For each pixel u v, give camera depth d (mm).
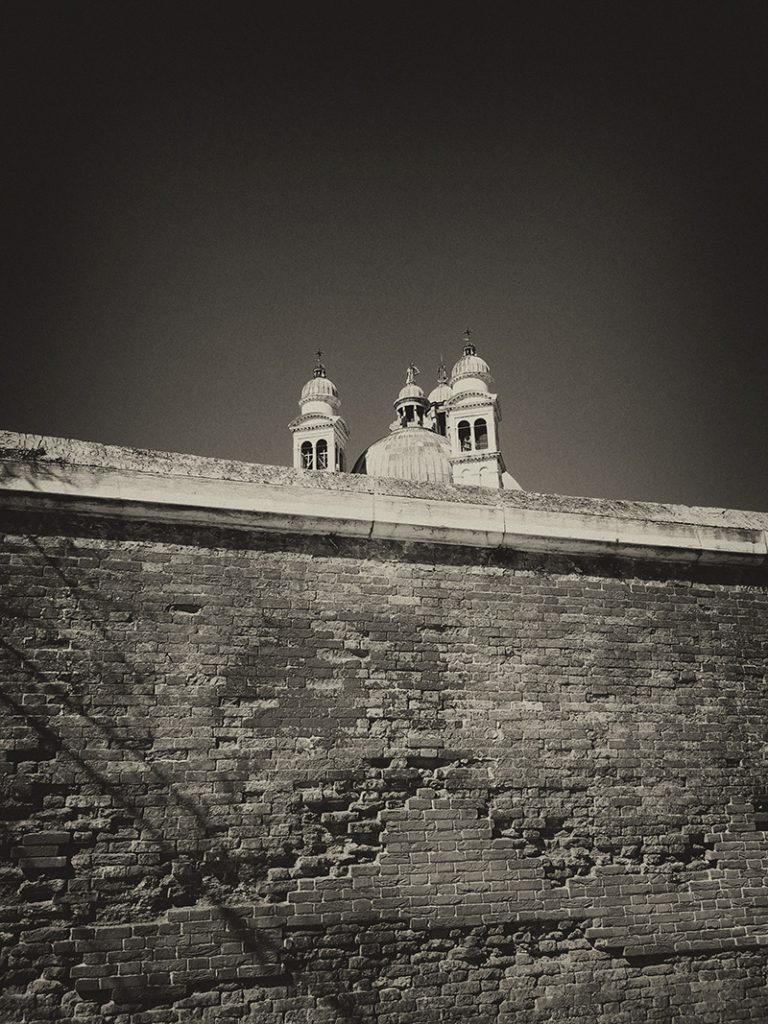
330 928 5754
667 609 7371
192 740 5914
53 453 6359
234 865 5727
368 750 6250
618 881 6441
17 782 5512
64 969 5246
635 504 7723
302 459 50000
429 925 5934
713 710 7168
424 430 51438
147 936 5426
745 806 6961
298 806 5984
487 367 52125
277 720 6133
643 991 6203
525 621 6965
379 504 6879
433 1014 5750
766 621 7625
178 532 6398
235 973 5496
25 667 5762
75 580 6051
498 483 46438
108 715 5812
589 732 6777
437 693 6547
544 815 6457
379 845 6055
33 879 5363
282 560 6559
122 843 5570
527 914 6156
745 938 6555
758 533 7789
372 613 6617
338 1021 5578
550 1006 5984
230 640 6230
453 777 6363
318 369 54000
